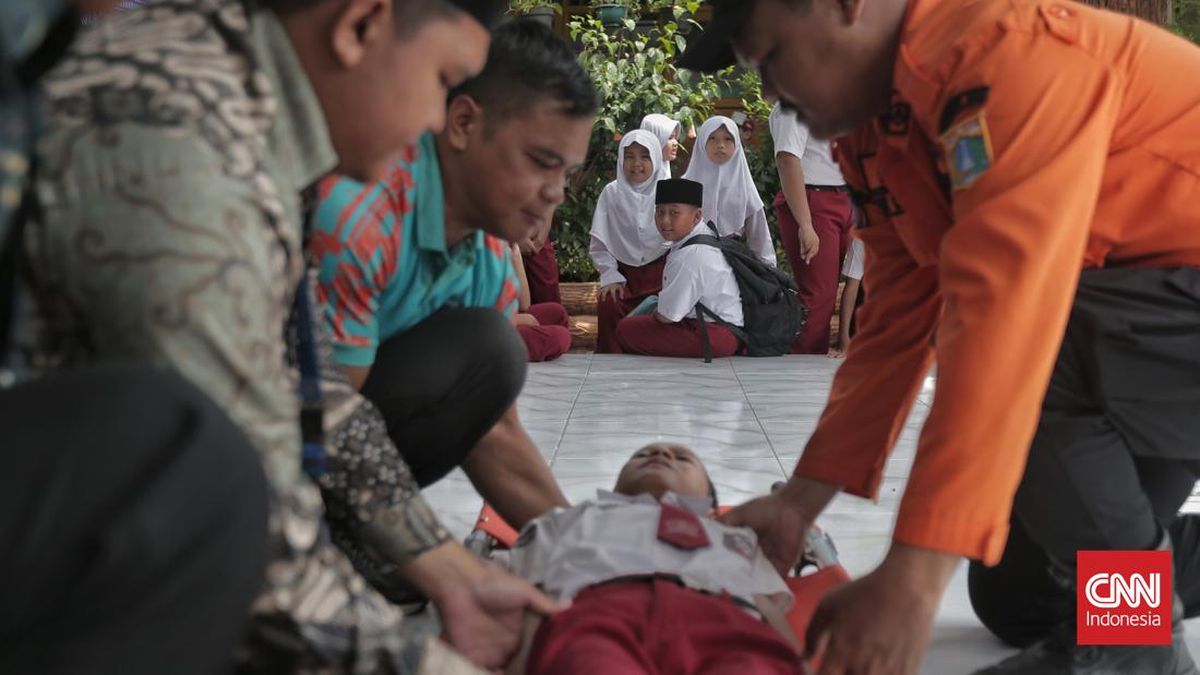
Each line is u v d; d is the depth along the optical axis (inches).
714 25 83.9
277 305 56.6
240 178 54.7
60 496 41.3
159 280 51.7
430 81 63.2
